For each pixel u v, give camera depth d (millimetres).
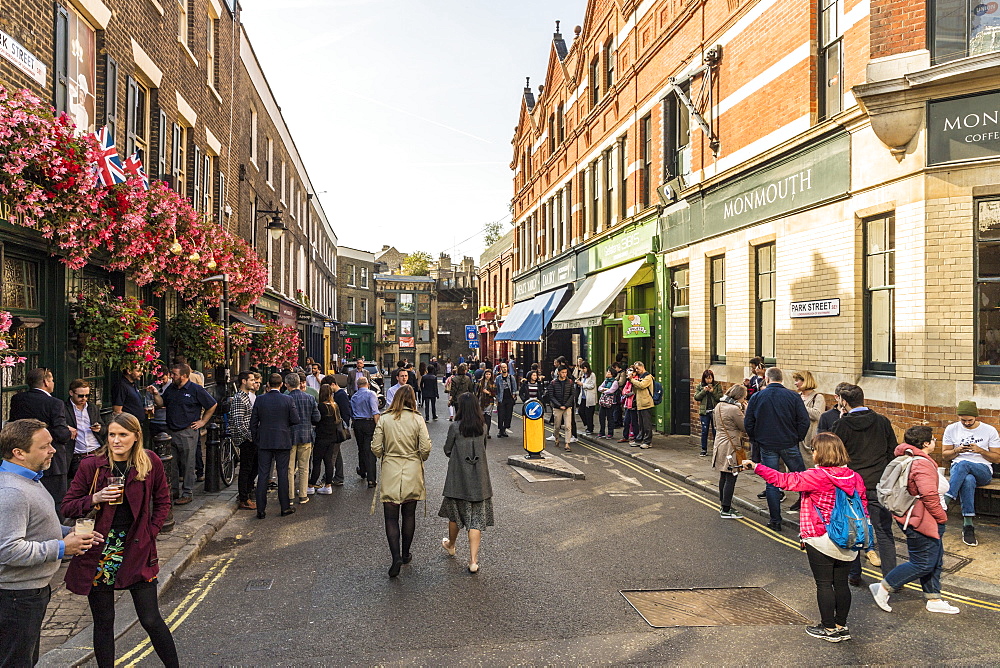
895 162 8734
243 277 12289
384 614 5328
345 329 52375
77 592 3881
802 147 10734
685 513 8625
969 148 7996
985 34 8031
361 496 9773
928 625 5152
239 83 17844
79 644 4629
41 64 7391
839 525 4816
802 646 4758
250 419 8695
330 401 10023
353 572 6371
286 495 8609
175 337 11609
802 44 10820
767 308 12203
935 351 8211
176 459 8945
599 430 17031
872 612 5430
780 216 11406
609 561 6680
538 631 5000
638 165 17922
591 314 17953
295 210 28203
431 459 13109
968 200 8047
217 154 15344
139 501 4051
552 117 27828
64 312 8078
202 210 14258
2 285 6730
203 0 14195
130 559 4004
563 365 14555
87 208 6805
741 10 12664
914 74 8078
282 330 16078
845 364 9750
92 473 3984
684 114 15641
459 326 62000
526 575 6266
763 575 6273
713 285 14164
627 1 18516
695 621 5191
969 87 7949
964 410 7375
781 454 7914
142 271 8750
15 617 3422
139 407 8539
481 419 6645
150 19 10891
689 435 15602
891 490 5480
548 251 28297
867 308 9555
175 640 4871
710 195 13867
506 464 12367
